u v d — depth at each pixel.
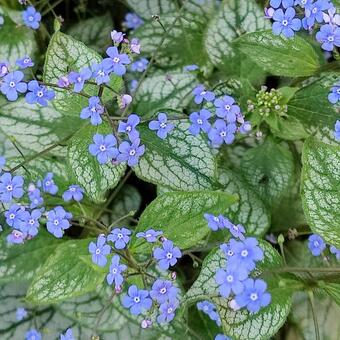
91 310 0.19
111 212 0.20
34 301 0.16
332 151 0.14
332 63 0.17
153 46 0.21
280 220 0.20
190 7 0.22
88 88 0.16
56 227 0.15
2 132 0.19
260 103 0.18
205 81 0.20
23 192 0.17
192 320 0.19
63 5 0.24
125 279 0.15
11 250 0.18
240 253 0.13
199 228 0.15
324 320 0.19
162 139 0.17
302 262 0.20
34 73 0.21
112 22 0.23
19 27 0.21
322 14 0.16
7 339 0.19
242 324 0.15
